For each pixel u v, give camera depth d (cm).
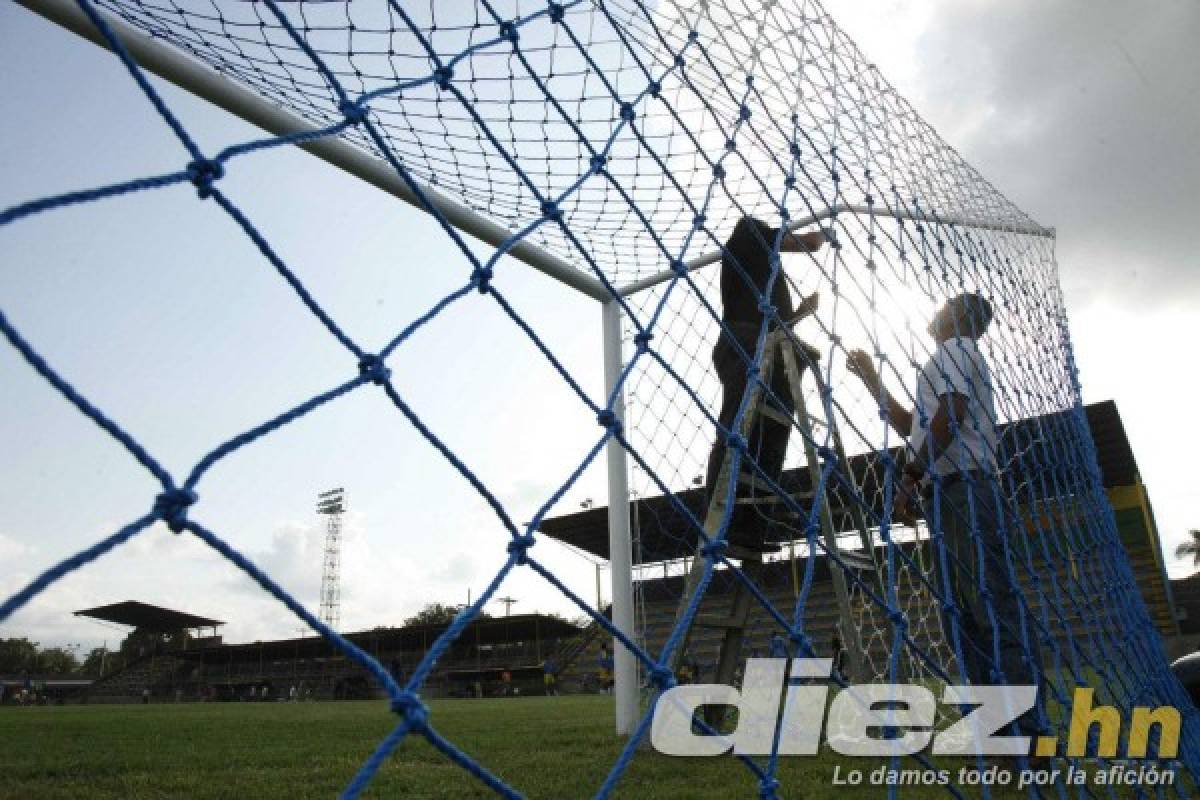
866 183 317
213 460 101
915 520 344
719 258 545
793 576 547
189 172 117
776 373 411
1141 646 386
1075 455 418
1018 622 299
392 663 4825
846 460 398
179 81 334
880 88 369
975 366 308
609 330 552
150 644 7925
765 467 404
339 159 396
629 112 220
